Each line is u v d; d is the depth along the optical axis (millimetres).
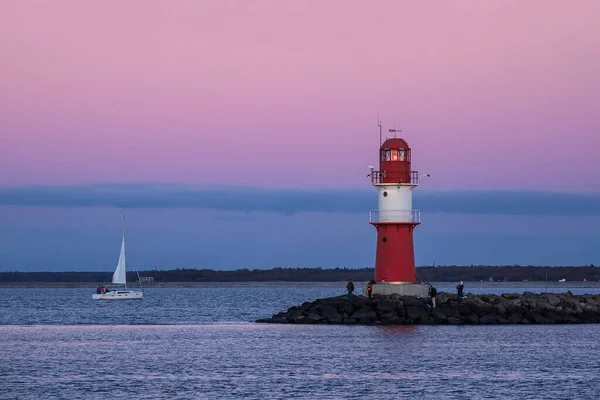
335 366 190375
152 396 157625
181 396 157500
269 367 189625
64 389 164375
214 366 191750
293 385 167875
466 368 187250
